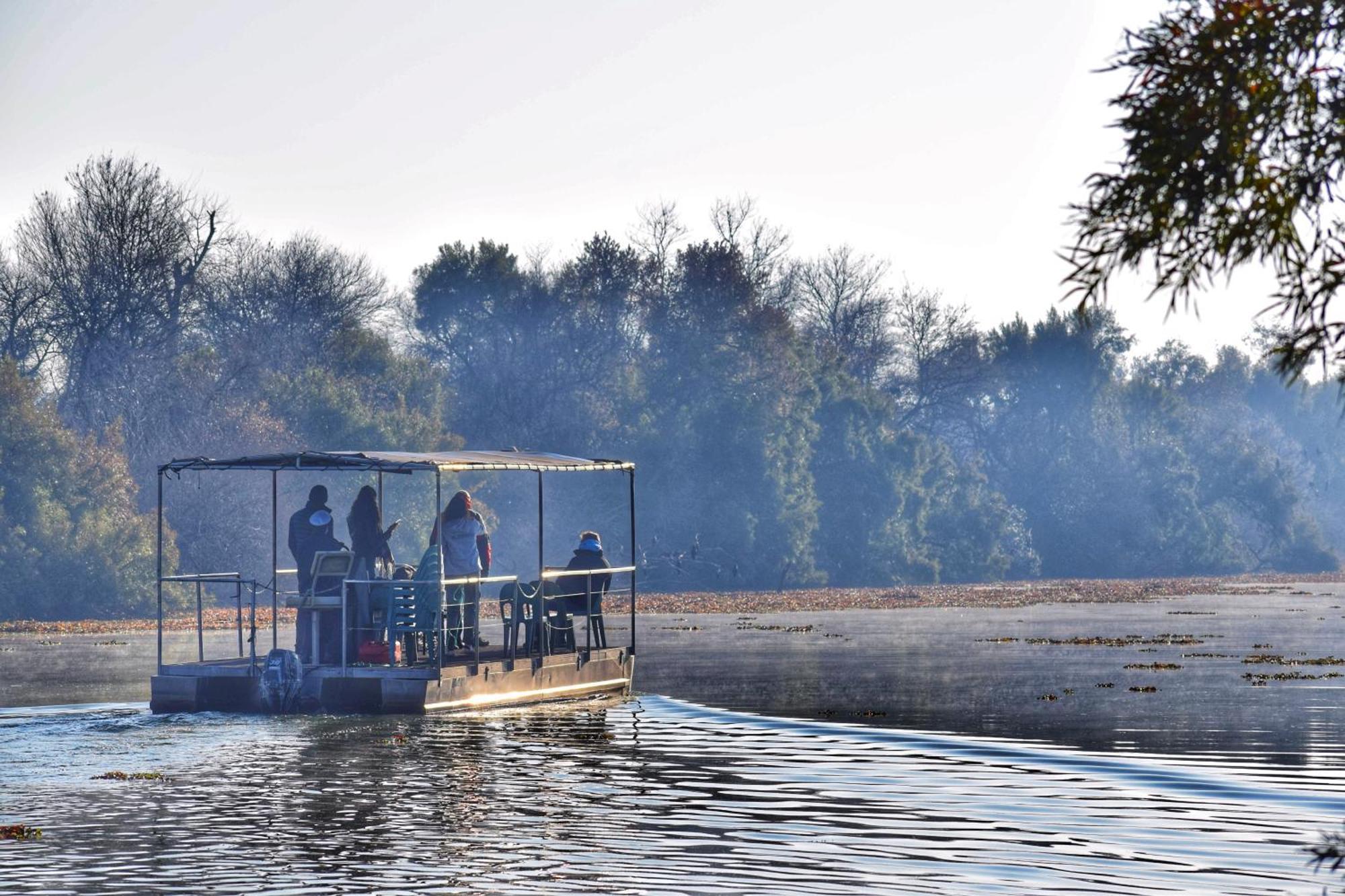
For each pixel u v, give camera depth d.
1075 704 33.81
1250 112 10.19
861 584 125.00
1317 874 16.95
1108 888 16.44
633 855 18.05
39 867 17.61
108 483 80.06
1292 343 10.46
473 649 34.38
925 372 160.38
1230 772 23.86
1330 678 39.88
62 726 29.62
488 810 20.86
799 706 33.31
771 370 122.81
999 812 20.67
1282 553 164.12
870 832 19.31
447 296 126.00
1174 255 10.36
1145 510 153.25
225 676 32.16
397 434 96.94
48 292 103.75
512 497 108.50
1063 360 156.38
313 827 19.72
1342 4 10.14
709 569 112.88
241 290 119.50
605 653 36.19
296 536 32.94
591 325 124.06
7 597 73.12
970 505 138.25
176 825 19.91
